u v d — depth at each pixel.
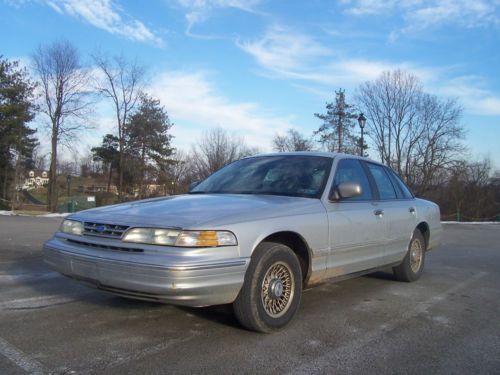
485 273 7.48
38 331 3.93
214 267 3.48
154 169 49.12
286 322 4.07
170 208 4.00
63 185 69.88
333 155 5.31
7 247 9.15
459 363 3.49
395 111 45.84
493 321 4.61
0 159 40.75
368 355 3.60
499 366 3.45
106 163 52.44
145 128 48.41
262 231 3.83
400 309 4.98
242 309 3.80
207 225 3.57
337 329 4.21
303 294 5.57
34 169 59.97
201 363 3.33
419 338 4.03
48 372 3.12
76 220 4.12
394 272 6.39
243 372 3.20
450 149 45.28
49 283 5.75
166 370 3.19
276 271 4.01
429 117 45.41
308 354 3.57
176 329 4.04
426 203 6.87
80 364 3.26
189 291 3.40
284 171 5.06
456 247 11.65
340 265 4.71
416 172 46.28
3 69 37.00
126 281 3.51
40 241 10.23
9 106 36.16
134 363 3.30
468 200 52.03
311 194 4.66
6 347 3.55
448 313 4.87
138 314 4.45
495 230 19.38
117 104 39.16
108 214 4.00
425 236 6.81
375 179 5.77
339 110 44.91
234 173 5.38
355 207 5.01
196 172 44.47
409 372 3.30
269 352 3.58
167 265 3.37
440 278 6.89
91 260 3.70
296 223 4.14
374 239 5.23
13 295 5.13
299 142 47.12
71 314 4.43
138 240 3.61
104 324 4.14
